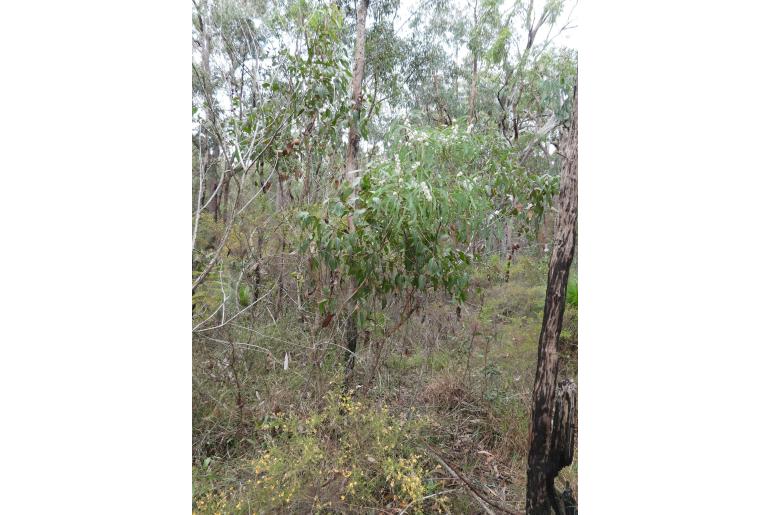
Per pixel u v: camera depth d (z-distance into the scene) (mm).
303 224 1813
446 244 1835
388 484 1775
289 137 1921
